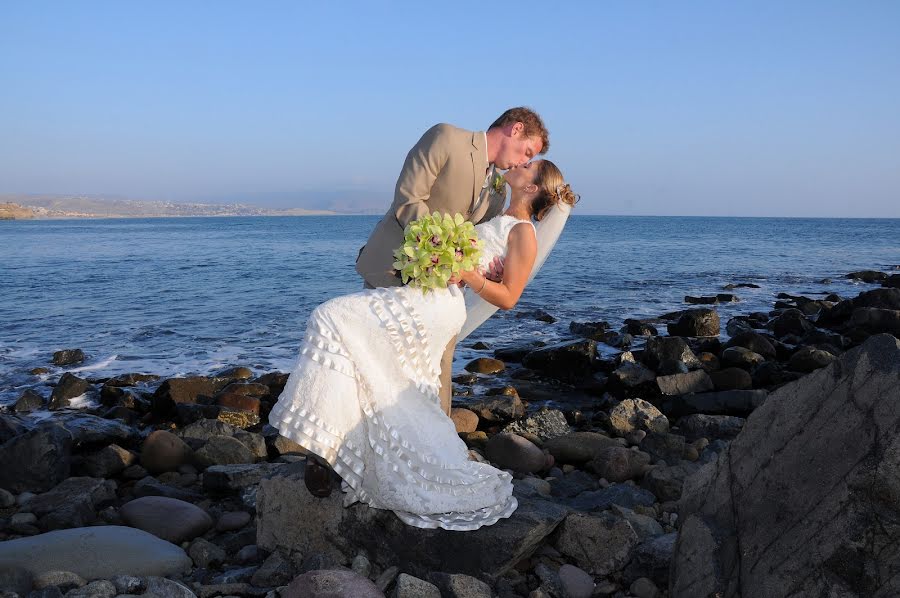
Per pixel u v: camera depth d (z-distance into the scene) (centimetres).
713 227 12062
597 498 468
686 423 684
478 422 738
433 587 309
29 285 2300
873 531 218
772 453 271
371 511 343
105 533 364
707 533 284
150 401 859
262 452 611
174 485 545
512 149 383
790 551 241
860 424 235
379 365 325
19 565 331
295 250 4716
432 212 385
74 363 1114
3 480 512
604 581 349
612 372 911
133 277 2611
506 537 324
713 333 1364
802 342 1223
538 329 1445
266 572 342
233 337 1346
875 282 2662
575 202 378
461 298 352
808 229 10862
